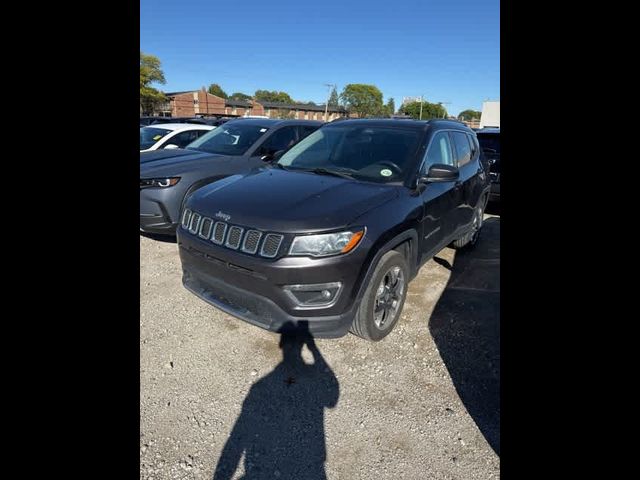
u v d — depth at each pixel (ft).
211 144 19.04
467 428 7.23
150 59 159.53
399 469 6.40
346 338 9.91
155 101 166.40
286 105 241.76
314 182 10.08
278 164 12.37
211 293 9.32
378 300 9.34
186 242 9.33
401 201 9.62
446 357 9.31
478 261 15.84
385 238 8.77
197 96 194.18
